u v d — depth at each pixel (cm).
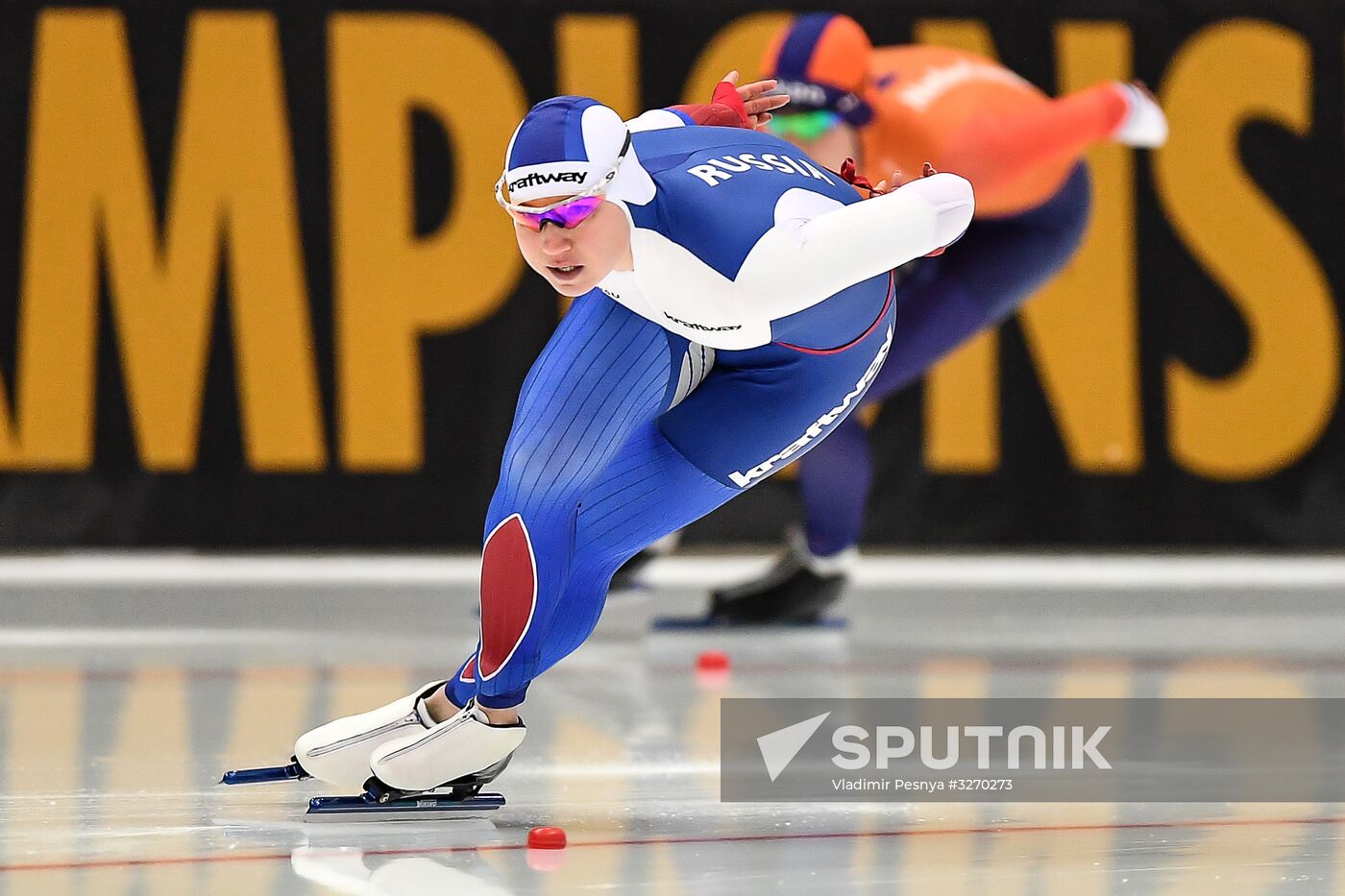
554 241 617
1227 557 2036
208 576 1803
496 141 1975
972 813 723
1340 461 2038
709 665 1188
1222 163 2020
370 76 1958
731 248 640
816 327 709
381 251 1962
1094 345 2012
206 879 596
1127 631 1438
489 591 695
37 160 1922
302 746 723
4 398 1922
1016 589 1773
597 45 1981
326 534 1967
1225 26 2020
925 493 2014
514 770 813
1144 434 2022
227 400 1950
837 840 668
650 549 1702
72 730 914
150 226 1934
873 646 1328
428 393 1973
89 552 1947
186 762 825
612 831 684
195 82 1939
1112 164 2008
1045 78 2008
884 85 1277
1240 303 2023
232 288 1945
